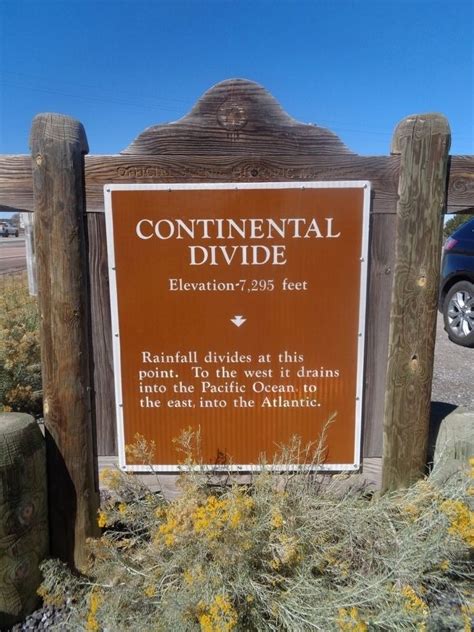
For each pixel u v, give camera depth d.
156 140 2.22
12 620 2.15
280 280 2.30
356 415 2.40
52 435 2.33
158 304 2.31
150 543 2.17
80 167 2.22
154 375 2.36
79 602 2.14
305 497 2.21
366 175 2.25
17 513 2.11
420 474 2.41
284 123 2.22
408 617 1.70
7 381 3.76
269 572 1.96
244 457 2.42
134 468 2.41
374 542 2.09
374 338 2.37
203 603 1.77
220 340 2.34
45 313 2.26
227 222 2.26
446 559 2.03
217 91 2.20
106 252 2.29
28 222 8.39
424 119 2.19
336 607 1.75
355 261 2.29
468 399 4.90
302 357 2.35
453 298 7.08
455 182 2.26
